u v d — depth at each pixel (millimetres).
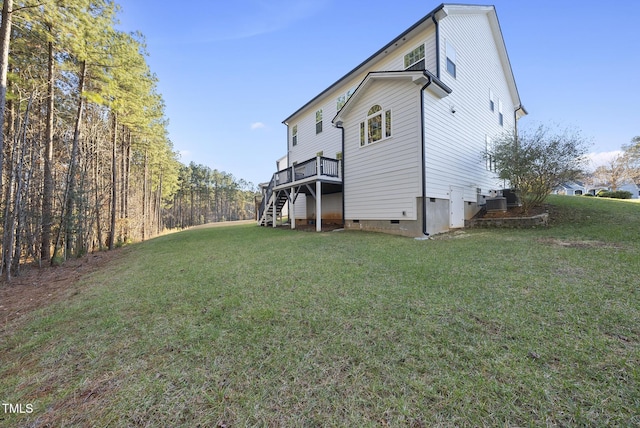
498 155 10000
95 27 7305
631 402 1496
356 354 2070
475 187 11008
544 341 2121
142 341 2480
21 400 1804
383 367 1908
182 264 5711
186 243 9531
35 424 1594
